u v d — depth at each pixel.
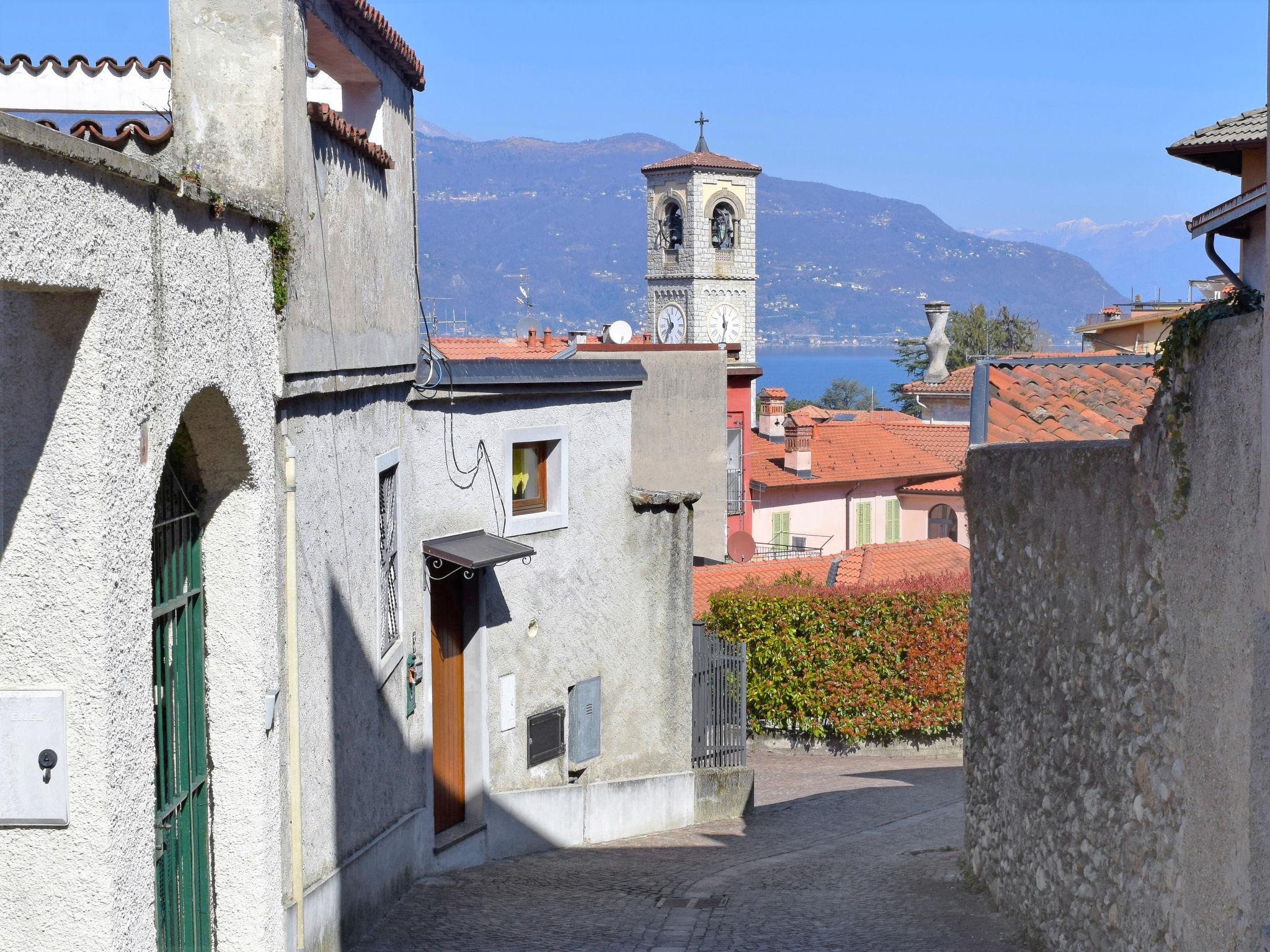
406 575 11.14
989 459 10.13
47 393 4.69
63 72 10.34
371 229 9.98
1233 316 5.88
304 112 8.16
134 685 5.05
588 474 13.92
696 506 34.25
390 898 10.34
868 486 50.09
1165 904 6.64
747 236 88.88
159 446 5.35
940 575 23.31
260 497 6.85
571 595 13.77
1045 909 8.74
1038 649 9.01
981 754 10.50
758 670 22.38
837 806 17.05
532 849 13.27
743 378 43.97
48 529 4.72
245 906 6.90
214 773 6.86
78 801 4.79
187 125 7.67
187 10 7.68
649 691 15.02
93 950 4.84
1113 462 7.57
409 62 11.16
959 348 98.19
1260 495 5.39
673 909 10.41
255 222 6.99
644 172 89.19
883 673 21.94
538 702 13.38
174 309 5.54
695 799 15.68
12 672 4.76
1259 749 5.30
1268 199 5.17
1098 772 7.77
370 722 9.87
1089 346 43.53
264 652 6.91
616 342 39.84
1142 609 7.07
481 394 12.23
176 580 6.42
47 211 4.23
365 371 9.75
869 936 9.25
